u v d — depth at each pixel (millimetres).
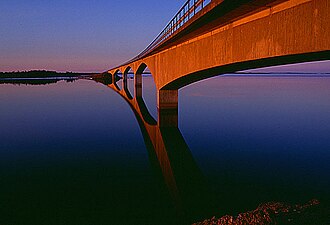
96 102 40688
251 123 23297
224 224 7070
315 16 7621
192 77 20578
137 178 11766
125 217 8383
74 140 18562
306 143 16750
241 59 11664
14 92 56094
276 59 10305
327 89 59250
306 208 7152
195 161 14141
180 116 27531
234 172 12344
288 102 36125
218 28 13797
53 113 30156
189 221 8203
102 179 11578
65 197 9805
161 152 15836
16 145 17125
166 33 19641
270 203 8766
